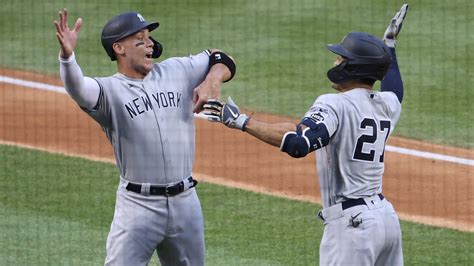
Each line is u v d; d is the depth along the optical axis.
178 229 32.44
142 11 78.44
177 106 32.19
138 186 31.75
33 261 41.44
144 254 32.22
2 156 54.66
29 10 79.25
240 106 62.03
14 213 46.97
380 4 78.06
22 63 70.25
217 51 33.44
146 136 31.58
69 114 61.38
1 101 63.50
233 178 51.66
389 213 30.25
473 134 57.59
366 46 30.00
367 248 29.61
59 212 47.19
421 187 50.41
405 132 57.91
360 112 29.84
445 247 43.25
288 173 52.41
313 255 42.34
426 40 71.88
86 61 69.94
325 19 75.88
